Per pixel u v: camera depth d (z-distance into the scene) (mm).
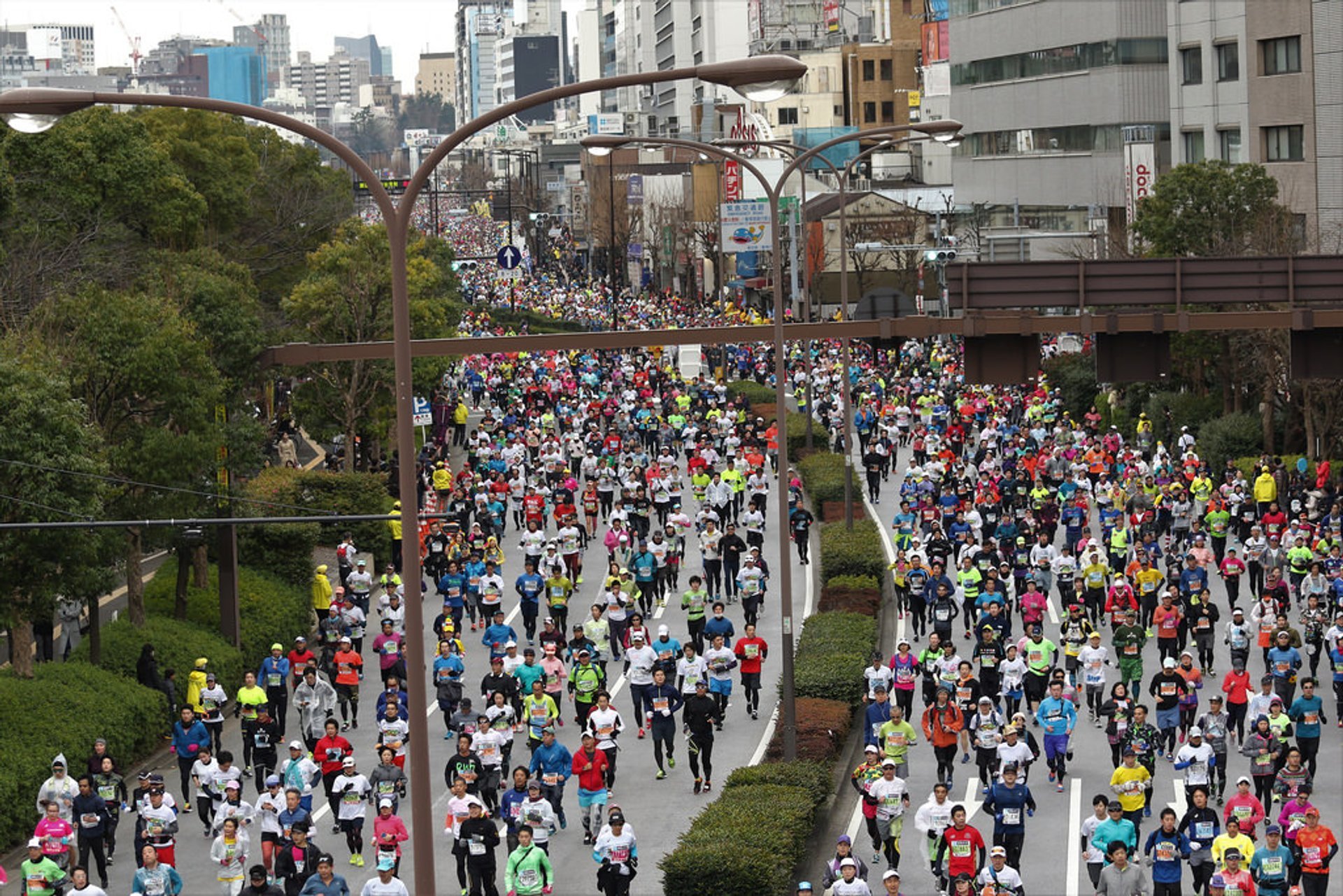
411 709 42688
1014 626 97062
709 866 55500
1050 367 184750
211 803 66938
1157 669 87875
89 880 63094
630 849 55688
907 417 169125
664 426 161625
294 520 67375
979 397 160125
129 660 84938
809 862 63031
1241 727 72500
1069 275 63125
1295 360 62969
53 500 74312
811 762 69688
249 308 106875
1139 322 62625
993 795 57344
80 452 76375
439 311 149250
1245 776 69438
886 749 66375
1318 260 61812
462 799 57438
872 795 60438
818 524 134250
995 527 110438
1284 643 74188
